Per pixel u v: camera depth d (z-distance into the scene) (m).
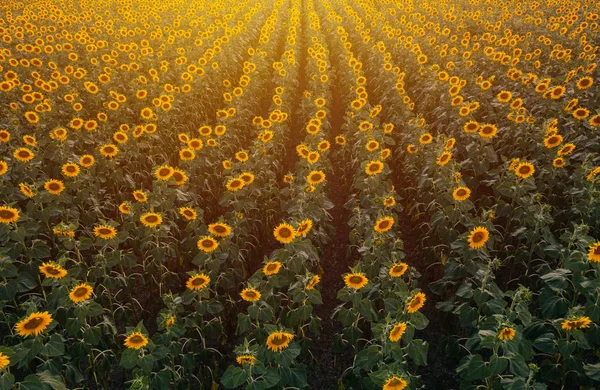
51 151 8.70
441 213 6.94
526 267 6.65
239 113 11.48
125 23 21.20
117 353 6.12
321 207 7.44
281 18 25.97
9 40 15.81
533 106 10.95
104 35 18.52
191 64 14.33
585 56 13.52
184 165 8.78
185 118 12.27
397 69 13.71
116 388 5.76
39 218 6.69
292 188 7.78
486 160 8.57
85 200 8.11
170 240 7.59
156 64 15.84
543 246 6.36
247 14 24.38
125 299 7.04
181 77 13.51
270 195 8.58
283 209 7.80
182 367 5.23
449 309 5.32
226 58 16.25
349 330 5.37
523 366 4.01
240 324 5.13
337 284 7.66
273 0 33.44
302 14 29.91
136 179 9.42
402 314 4.54
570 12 19.17
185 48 17.36
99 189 8.62
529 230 6.38
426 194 7.86
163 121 11.05
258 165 8.57
